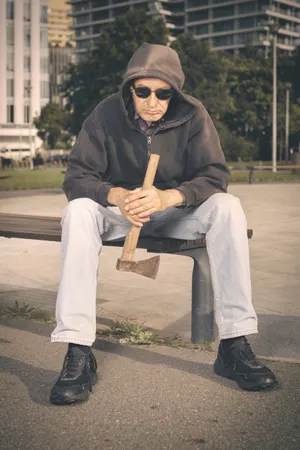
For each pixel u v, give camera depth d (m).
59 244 7.36
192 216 2.79
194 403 2.40
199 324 3.14
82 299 2.53
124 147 2.90
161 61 2.74
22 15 97.06
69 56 140.25
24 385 2.62
